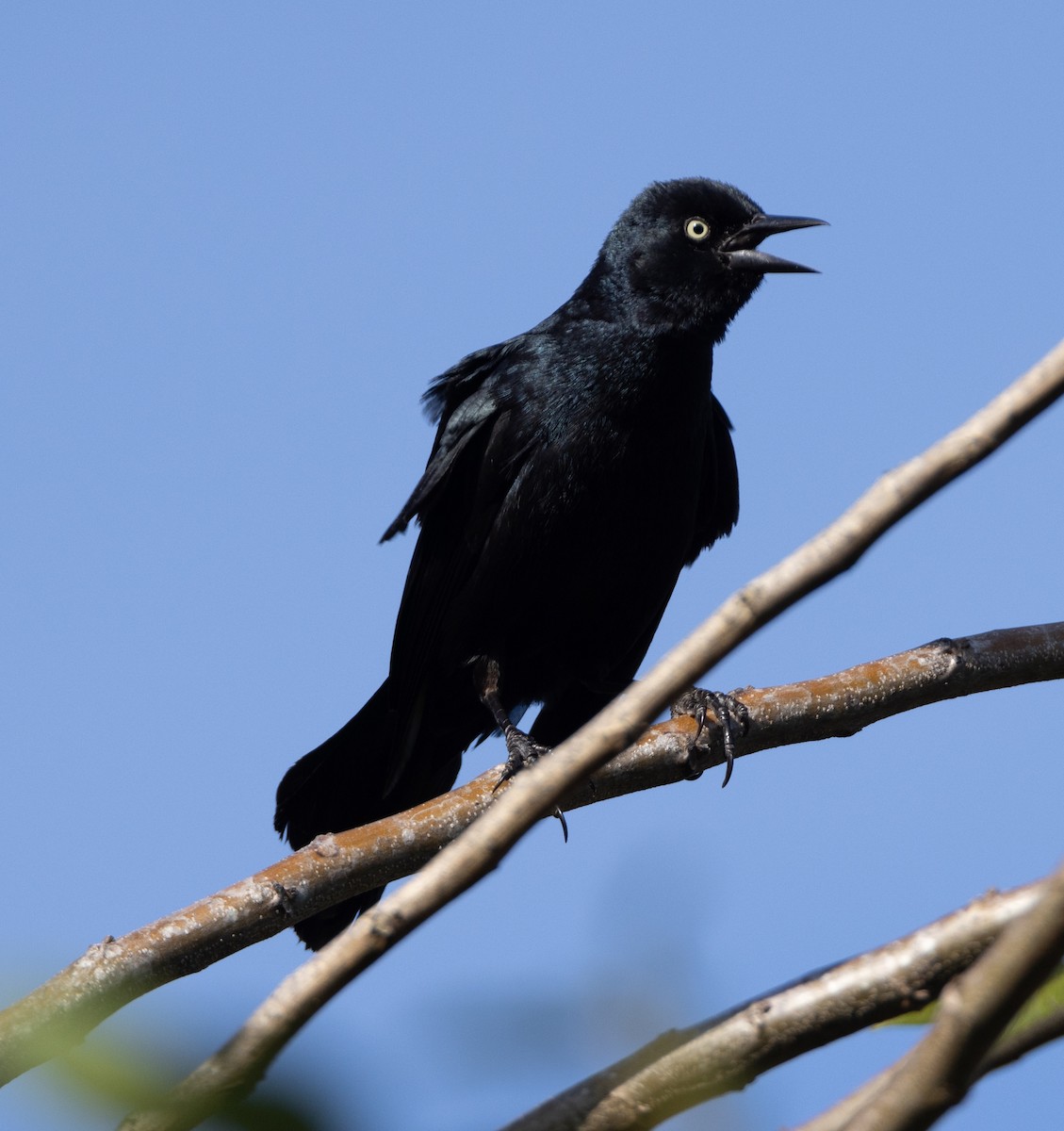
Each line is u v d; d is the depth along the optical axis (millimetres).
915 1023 4234
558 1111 4070
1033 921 2869
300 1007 3654
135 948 6820
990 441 3412
